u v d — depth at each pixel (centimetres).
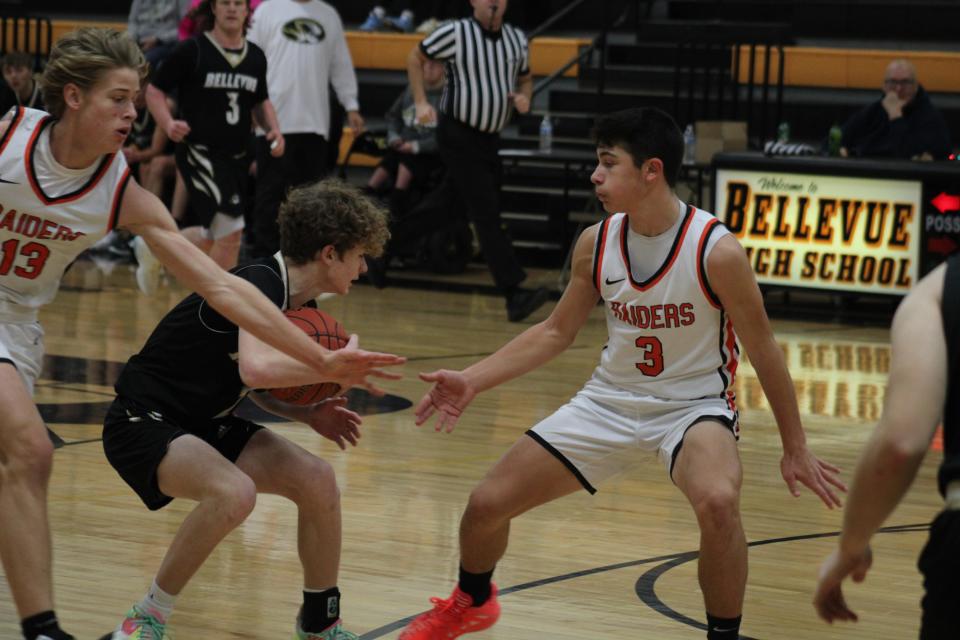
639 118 832
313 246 821
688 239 836
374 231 830
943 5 3503
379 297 2764
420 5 4066
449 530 1173
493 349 2152
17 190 788
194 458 800
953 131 3328
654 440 853
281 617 941
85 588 981
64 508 1202
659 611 973
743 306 828
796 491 835
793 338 2388
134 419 826
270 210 2698
